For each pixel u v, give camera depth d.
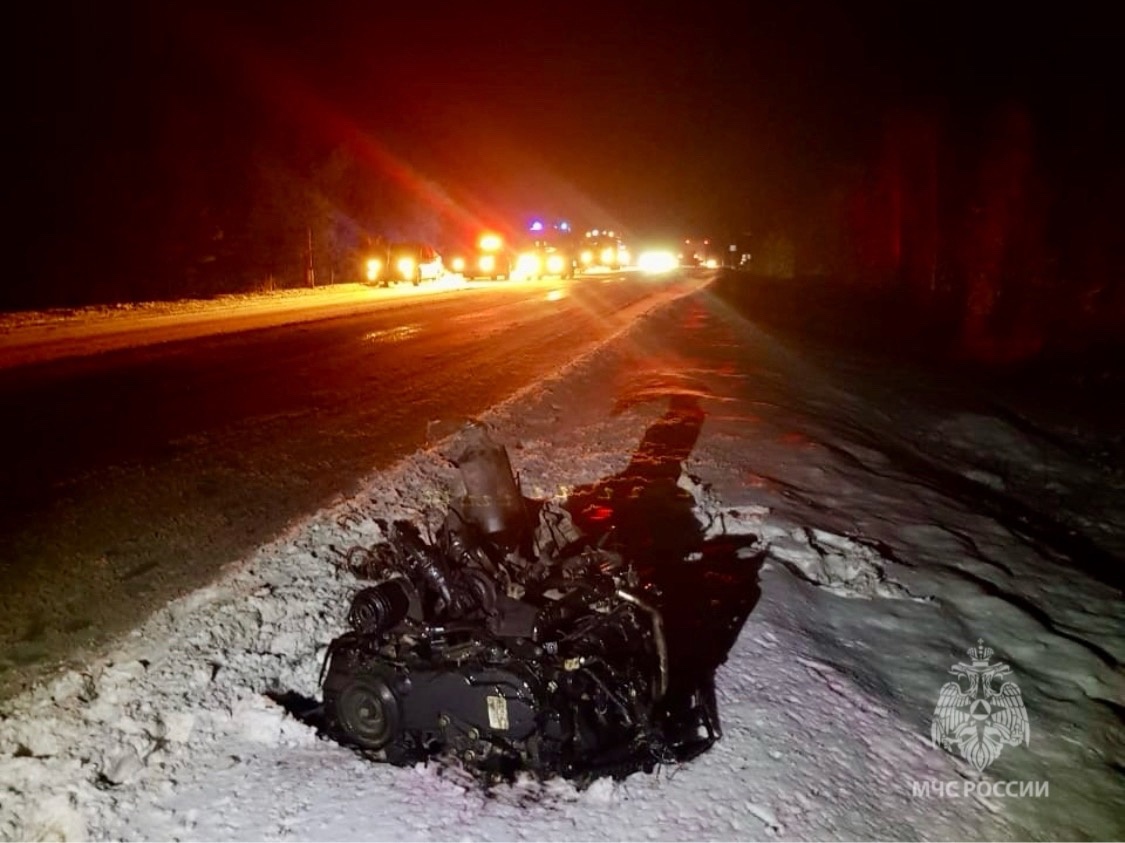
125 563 6.33
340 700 4.32
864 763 4.39
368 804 3.81
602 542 4.87
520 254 49.28
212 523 7.16
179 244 34.69
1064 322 30.11
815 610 6.20
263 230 39.25
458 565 4.41
